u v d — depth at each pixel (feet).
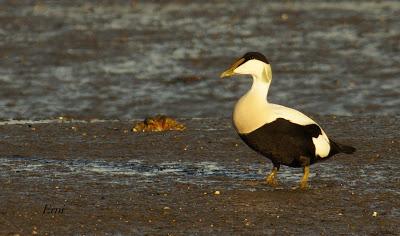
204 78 83.05
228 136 56.49
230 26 116.57
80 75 83.97
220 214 38.29
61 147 53.31
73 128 59.52
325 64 90.27
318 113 69.77
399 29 111.86
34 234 35.24
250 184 43.98
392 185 43.75
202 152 51.96
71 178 45.01
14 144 54.24
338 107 71.87
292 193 42.09
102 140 55.42
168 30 112.78
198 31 112.47
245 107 42.45
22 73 84.79
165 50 98.73
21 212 38.22
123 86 79.20
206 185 43.70
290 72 86.43
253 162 49.47
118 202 40.11
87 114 68.80
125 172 46.65
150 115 68.85
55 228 36.04
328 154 43.32
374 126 60.23
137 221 37.17
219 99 74.69
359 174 46.29
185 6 134.00
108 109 70.69
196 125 60.95
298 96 76.13
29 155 51.13
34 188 42.63
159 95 75.87
